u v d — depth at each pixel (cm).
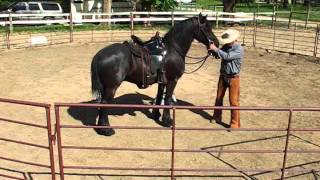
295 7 4638
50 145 527
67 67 1398
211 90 1170
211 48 826
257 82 1277
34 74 1286
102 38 2036
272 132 852
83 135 800
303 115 971
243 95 1126
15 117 892
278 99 1095
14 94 1062
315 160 720
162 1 2612
